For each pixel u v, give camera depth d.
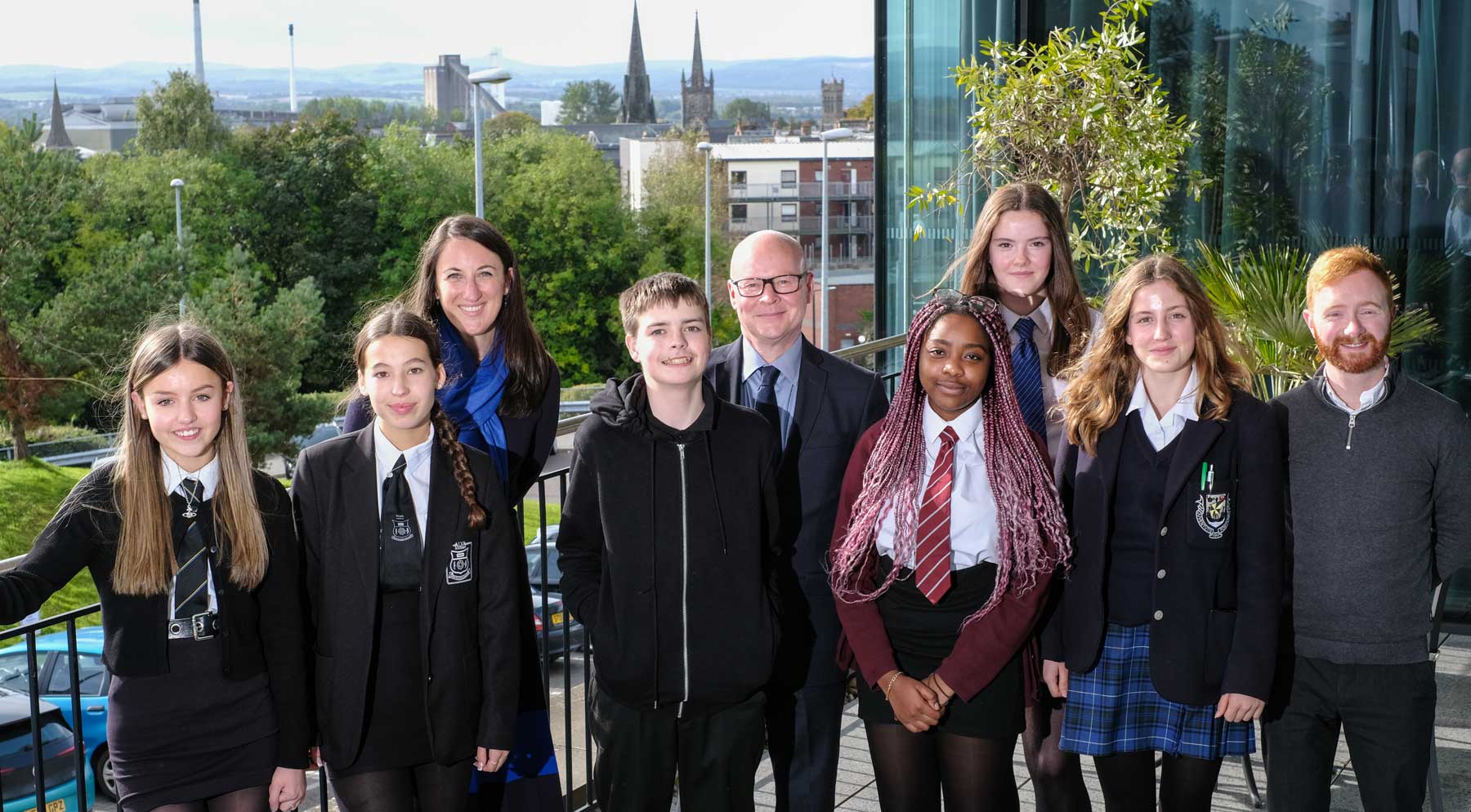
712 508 2.38
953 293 2.57
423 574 2.27
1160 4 5.33
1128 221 5.11
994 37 5.62
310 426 38.31
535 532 13.83
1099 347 2.50
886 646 2.46
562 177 56.03
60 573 2.10
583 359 56.84
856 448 2.56
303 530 2.27
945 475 2.43
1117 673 2.48
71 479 26.81
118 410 2.16
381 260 53.81
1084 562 2.47
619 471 2.39
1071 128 5.16
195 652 2.16
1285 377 4.46
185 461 2.17
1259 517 2.37
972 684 2.36
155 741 2.14
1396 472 2.36
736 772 2.46
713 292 60.28
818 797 2.73
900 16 5.93
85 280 34.56
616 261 56.62
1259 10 5.14
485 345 2.76
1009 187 2.92
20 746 5.91
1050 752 2.76
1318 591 2.42
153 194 49.88
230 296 37.19
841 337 95.50
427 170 54.69
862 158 97.88
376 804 2.28
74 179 35.59
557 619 8.27
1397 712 2.39
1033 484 2.41
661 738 2.44
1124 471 2.46
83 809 2.20
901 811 2.49
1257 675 2.35
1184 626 2.40
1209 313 2.41
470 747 2.32
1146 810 2.56
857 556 2.47
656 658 2.38
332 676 2.24
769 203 98.12
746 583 2.40
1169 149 5.14
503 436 2.67
